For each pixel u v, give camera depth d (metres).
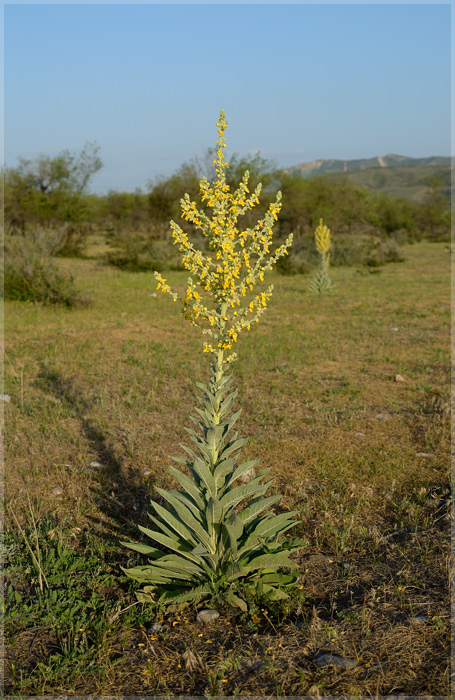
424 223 67.81
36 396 8.30
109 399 8.30
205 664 3.12
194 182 40.62
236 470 3.77
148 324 14.57
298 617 3.60
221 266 3.46
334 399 8.44
